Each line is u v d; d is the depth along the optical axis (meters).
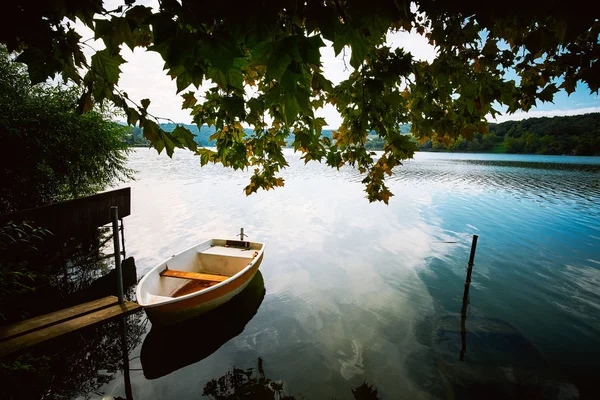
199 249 9.98
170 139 1.64
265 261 12.09
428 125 2.60
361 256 12.71
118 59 1.45
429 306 8.73
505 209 21.95
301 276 10.74
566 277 10.85
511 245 14.24
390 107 2.55
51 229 8.70
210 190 28.44
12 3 1.17
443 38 2.10
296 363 6.34
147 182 33.16
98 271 10.80
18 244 7.33
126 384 5.73
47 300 8.69
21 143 8.78
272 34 1.17
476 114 2.60
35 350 6.23
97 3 1.27
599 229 16.97
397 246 14.01
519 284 10.26
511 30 1.86
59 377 5.70
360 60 1.28
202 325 7.35
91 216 10.23
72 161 10.33
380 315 8.23
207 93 2.55
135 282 10.05
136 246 13.30
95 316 6.25
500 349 6.80
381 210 21.44
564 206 23.08
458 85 2.37
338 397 5.45
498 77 2.44
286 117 1.27
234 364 6.32
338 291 9.62
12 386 4.92
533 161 83.12
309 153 3.31
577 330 7.65
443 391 5.59
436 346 6.88
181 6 1.11
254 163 3.79
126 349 6.71
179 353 6.64
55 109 9.52
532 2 1.02
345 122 3.01
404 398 5.43
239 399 5.41
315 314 8.25
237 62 1.29
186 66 1.18
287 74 1.13
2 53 8.74
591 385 5.84
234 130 3.06
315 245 14.02
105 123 11.31
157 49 1.14
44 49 1.27
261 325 7.72
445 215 20.08
